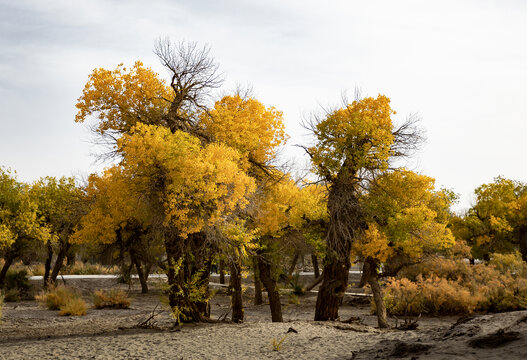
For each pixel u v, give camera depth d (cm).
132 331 1589
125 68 1809
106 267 4922
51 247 3625
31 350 1217
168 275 1689
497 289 2755
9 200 3372
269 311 3091
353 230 2011
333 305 2067
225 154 1562
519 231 4903
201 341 1283
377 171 2055
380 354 947
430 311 2633
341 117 2012
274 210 1998
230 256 1755
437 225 2125
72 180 3388
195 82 1822
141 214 1543
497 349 847
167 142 1470
